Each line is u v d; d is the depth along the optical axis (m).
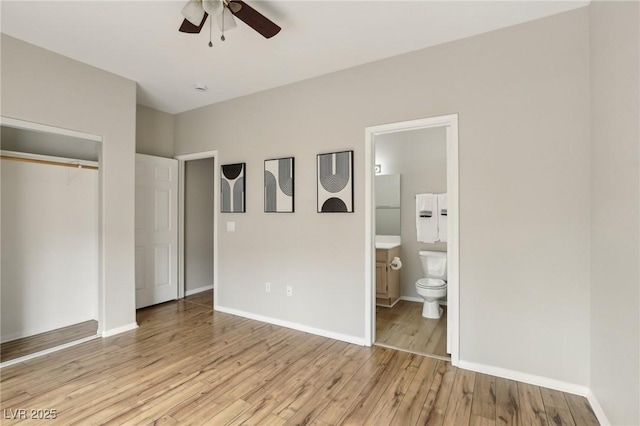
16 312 3.01
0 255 2.91
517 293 2.32
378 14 2.21
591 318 2.08
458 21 2.29
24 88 2.58
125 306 3.27
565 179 2.17
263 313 3.58
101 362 2.58
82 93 2.94
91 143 3.63
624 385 1.57
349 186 2.99
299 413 1.95
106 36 2.51
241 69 3.06
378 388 2.22
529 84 2.28
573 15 2.15
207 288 4.98
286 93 3.41
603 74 1.85
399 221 4.54
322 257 3.18
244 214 3.73
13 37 2.52
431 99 2.63
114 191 3.18
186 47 2.67
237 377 2.36
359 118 2.97
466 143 2.49
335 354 2.75
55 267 3.28
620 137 1.62
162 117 4.28
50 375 2.37
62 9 2.16
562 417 1.91
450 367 2.52
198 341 3.02
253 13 1.91
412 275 4.50
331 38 2.52
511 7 2.13
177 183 4.41
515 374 2.33
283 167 3.40
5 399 2.06
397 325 3.48
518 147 2.32
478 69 2.46
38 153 3.22
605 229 1.83
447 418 1.90
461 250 2.51
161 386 2.23
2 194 2.93
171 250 4.35
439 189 4.31
